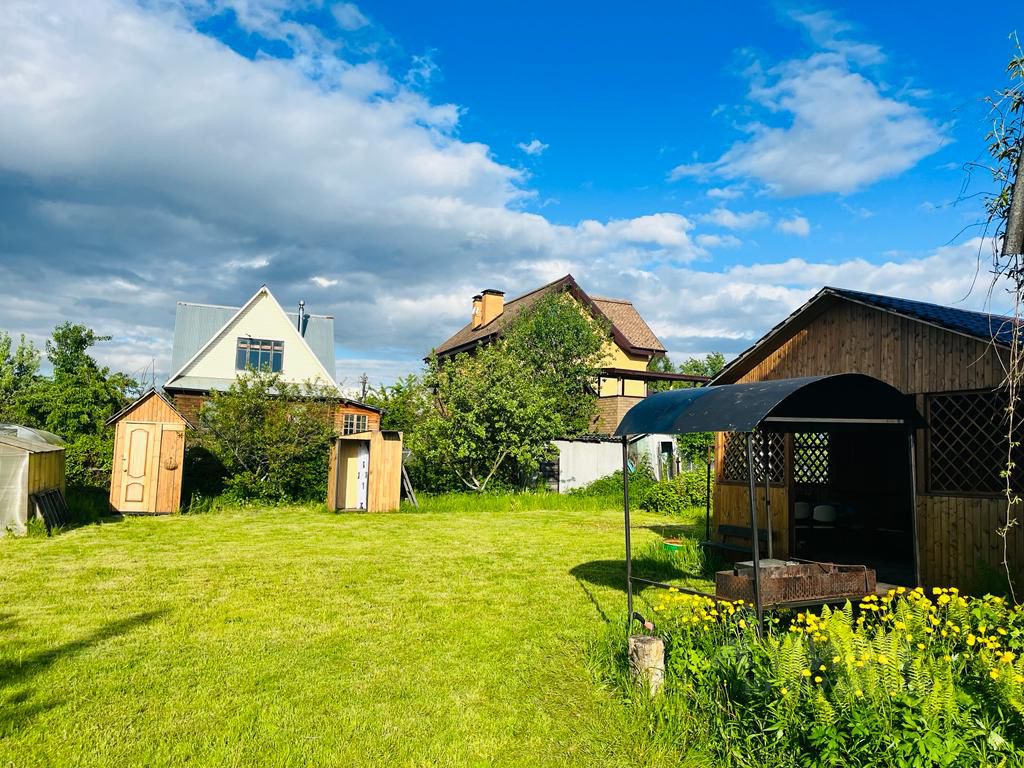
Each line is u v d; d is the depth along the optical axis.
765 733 4.14
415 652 6.34
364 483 18.31
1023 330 5.94
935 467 8.31
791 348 10.61
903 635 4.97
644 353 33.16
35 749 4.31
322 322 34.00
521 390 20.14
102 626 7.08
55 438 16.55
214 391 18.52
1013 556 7.29
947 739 3.54
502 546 12.65
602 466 23.00
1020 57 5.38
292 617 7.51
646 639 5.06
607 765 4.23
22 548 11.70
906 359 8.70
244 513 17.11
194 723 4.76
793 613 6.80
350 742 4.53
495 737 4.62
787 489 10.12
